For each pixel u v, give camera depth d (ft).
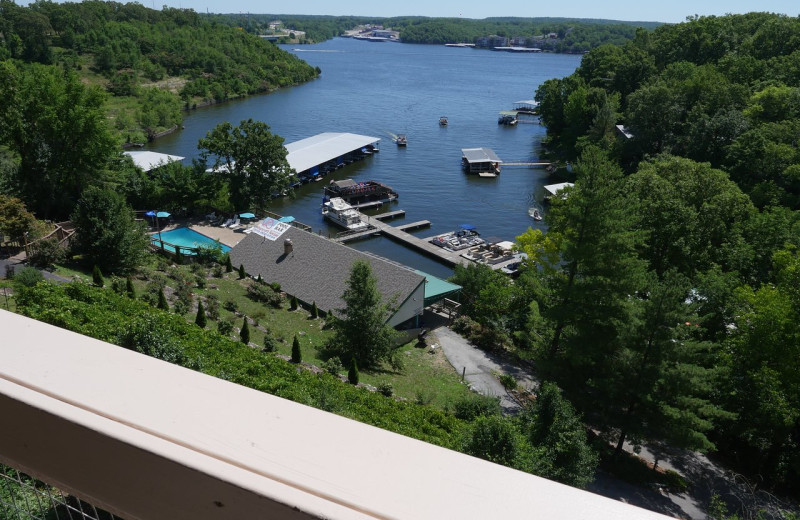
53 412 5.22
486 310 104.83
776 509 55.42
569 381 75.92
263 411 5.24
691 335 77.71
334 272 108.17
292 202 192.95
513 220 181.16
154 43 409.49
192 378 5.66
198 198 157.48
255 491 4.46
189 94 343.87
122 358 5.95
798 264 77.61
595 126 211.82
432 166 234.99
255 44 480.64
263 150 159.43
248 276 114.83
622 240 74.84
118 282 81.41
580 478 52.16
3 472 7.27
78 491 5.50
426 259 154.92
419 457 4.75
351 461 4.69
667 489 66.49
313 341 88.53
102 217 90.94
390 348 84.94
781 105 171.22
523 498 4.41
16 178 117.80
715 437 79.51
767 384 72.28
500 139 281.33
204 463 4.66
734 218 110.93
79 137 124.77
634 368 69.62
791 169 136.46
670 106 189.88
